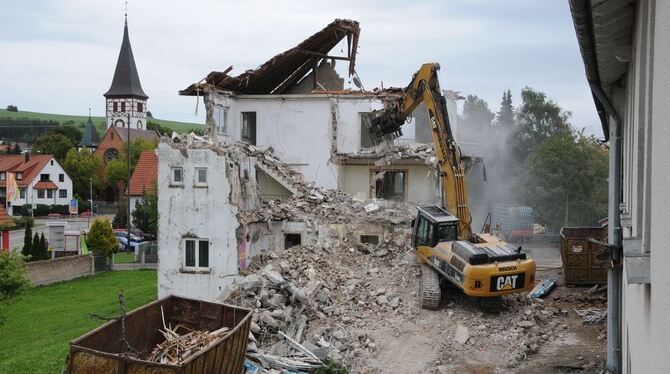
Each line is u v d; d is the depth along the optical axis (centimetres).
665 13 375
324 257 2097
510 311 1764
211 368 1009
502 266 1636
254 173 2419
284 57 2745
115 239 4034
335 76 3033
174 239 2209
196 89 2608
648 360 502
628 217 973
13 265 2480
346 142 2734
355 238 2291
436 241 1795
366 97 2705
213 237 2177
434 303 1745
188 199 2195
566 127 4725
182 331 1260
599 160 3534
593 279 2077
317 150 2747
